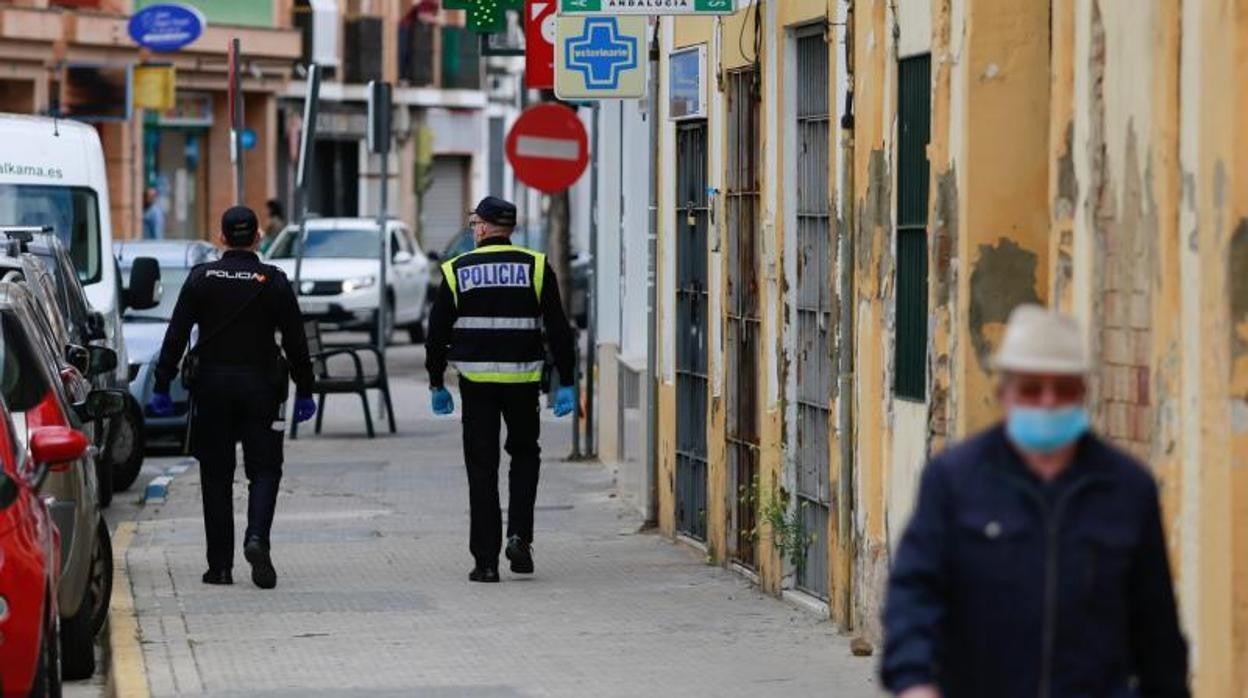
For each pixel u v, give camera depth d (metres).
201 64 128.25
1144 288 22.62
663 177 43.03
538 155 55.19
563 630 32.69
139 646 31.39
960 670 15.05
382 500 50.09
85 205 54.97
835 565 32.22
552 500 49.84
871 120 30.28
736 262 38.06
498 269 37.25
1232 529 20.78
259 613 34.41
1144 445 22.67
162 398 37.06
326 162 149.62
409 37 156.88
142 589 37.00
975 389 26.70
